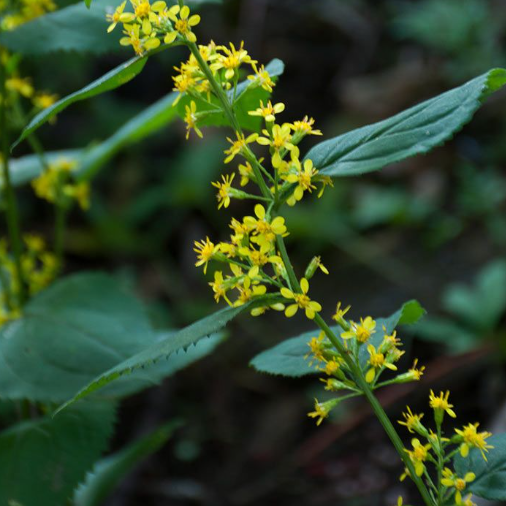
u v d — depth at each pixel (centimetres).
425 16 862
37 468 263
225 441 512
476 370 509
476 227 692
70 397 270
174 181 753
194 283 687
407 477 448
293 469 475
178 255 729
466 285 625
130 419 537
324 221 704
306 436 507
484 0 915
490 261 643
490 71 174
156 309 633
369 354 208
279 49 935
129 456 328
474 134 800
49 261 360
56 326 290
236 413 541
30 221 745
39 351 281
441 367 510
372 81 872
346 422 496
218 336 310
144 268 711
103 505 451
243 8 953
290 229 694
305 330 616
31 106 694
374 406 189
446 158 771
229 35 937
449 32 841
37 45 279
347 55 934
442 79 839
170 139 823
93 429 273
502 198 704
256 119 218
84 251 720
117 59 827
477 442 184
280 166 180
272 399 552
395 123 180
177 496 466
